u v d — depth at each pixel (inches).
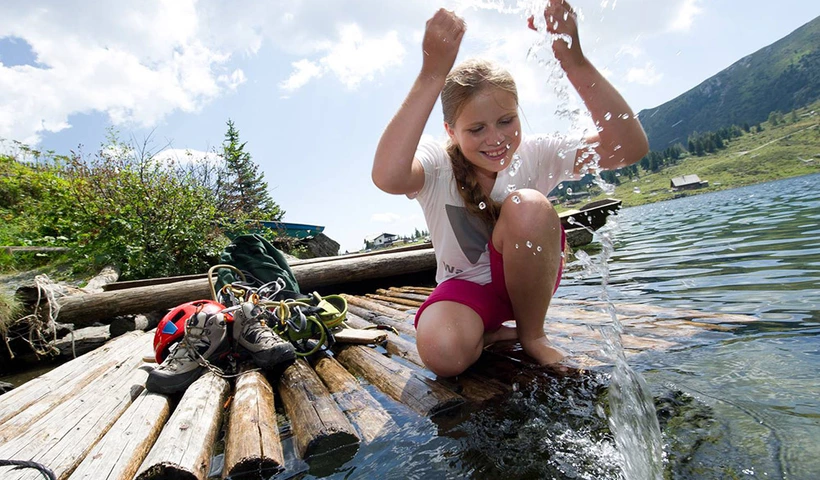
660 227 322.7
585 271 181.6
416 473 48.1
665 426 48.9
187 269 313.4
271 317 102.2
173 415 63.0
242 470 52.2
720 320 84.5
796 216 237.0
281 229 552.7
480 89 66.0
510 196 70.1
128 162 306.7
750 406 50.1
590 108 72.9
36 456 55.0
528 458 47.8
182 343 81.3
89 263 272.1
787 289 100.7
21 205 384.8
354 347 102.3
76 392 83.6
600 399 59.1
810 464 38.4
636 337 81.7
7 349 149.2
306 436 57.5
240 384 79.4
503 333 87.4
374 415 65.2
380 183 68.7
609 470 43.6
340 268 233.8
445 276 83.3
